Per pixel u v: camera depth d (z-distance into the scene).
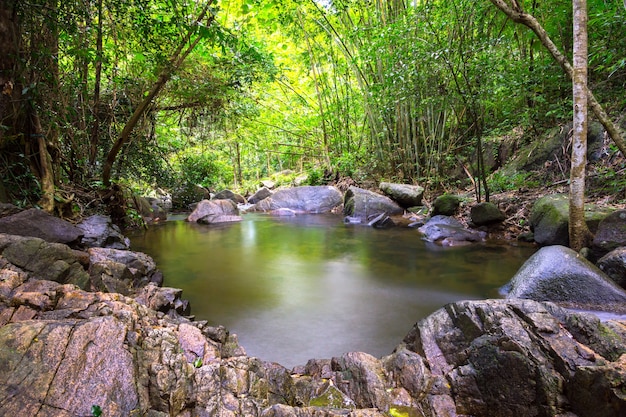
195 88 8.42
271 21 11.07
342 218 10.28
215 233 8.23
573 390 1.81
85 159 7.23
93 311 2.21
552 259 3.73
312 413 1.86
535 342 2.03
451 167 10.55
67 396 1.59
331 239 7.39
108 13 5.80
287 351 2.96
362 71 11.22
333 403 2.12
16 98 4.68
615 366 1.72
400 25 7.21
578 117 4.06
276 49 13.34
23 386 1.58
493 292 4.18
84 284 2.89
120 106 8.18
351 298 4.09
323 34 12.03
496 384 2.01
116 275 3.42
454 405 2.07
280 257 5.98
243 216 11.00
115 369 1.74
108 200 7.95
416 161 10.46
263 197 14.57
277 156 23.27
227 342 2.78
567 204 5.38
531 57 7.51
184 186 13.05
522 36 7.77
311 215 11.08
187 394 1.84
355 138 13.48
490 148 9.47
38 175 5.31
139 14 5.50
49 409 1.53
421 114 9.62
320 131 14.65
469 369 2.13
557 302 3.46
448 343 2.42
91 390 1.63
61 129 6.33
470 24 7.00
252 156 23.12
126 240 6.52
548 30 6.81
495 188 8.16
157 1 5.86
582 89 3.99
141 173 9.95
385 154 11.41
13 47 4.35
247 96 10.17
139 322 2.32
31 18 4.50
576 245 4.27
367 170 12.11
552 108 7.50
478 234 6.67
